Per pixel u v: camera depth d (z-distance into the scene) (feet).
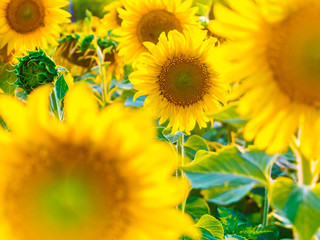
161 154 1.92
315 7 2.14
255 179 2.25
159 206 1.99
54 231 2.16
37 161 2.11
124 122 1.93
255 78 2.17
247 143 4.22
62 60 6.44
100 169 2.07
